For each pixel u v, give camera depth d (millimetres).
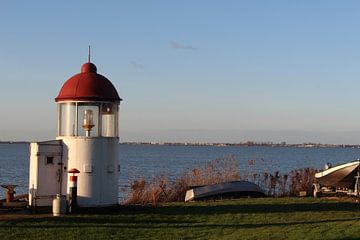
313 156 152000
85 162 22625
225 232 17969
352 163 28078
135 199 29969
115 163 23562
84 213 21766
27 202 23250
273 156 147750
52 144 22859
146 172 68500
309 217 20953
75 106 22969
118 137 23859
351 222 19141
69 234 17500
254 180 36906
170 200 30375
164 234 17703
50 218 20297
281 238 16531
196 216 21297
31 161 22953
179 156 146375
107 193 23016
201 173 33281
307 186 32469
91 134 23031
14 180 59375
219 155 157000
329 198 27469
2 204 22578
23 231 17859
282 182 34375
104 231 18078
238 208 23453
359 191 27750
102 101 22953
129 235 17500
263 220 20359
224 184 29672
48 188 22797
